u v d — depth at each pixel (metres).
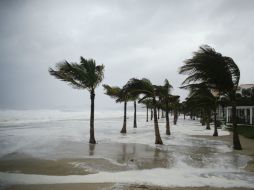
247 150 15.10
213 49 15.54
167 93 22.70
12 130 28.22
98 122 48.03
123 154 12.93
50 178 8.11
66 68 17.16
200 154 13.34
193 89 20.34
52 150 14.03
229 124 40.16
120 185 7.42
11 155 12.34
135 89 17.72
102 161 10.99
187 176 8.61
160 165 10.38
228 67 15.45
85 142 17.78
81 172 8.97
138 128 33.44
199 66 15.62
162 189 7.11
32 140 18.75
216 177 8.52
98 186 7.29
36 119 54.53
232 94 15.92
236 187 7.43
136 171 9.23
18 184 7.42
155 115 17.77
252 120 37.34
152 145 16.62
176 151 14.24
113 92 25.97
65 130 28.44
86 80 17.05
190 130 31.45
